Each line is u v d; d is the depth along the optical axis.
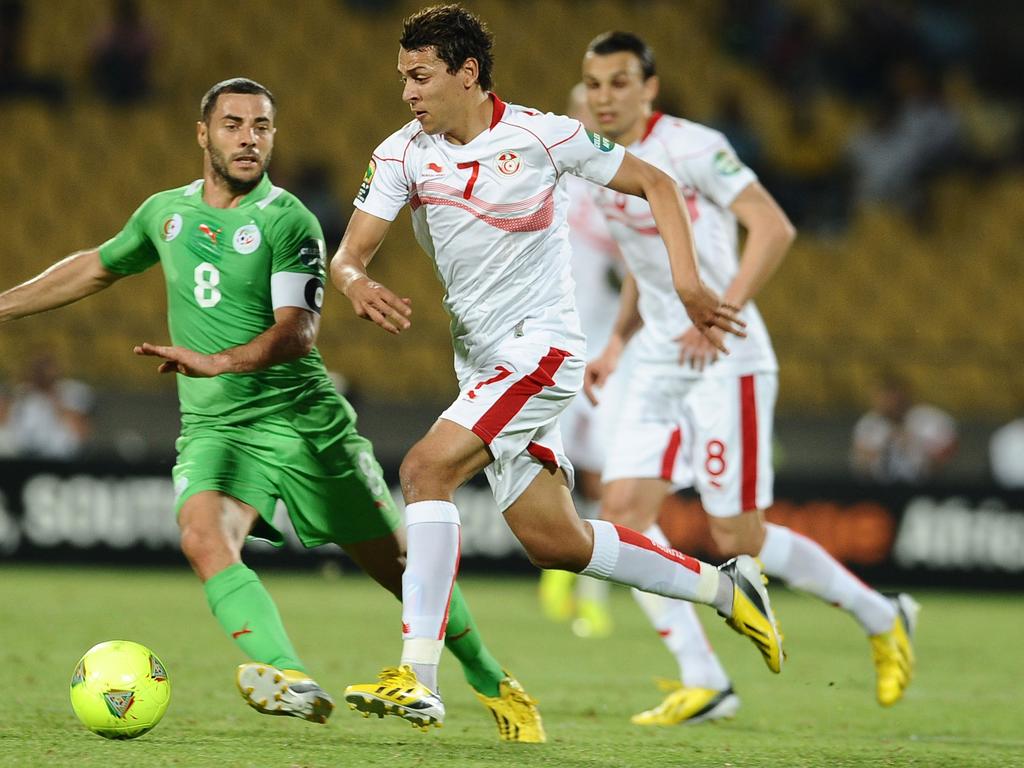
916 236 54.88
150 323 45.41
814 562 20.42
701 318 15.34
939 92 56.62
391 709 13.85
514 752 15.32
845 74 59.94
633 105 20.22
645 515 20.72
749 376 20.34
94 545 38.53
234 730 16.34
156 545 38.56
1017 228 56.06
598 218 31.56
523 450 15.40
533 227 15.27
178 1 56.94
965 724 19.52
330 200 48.94
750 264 19.80
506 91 57.56
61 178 52.47
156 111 54.50
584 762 14.72
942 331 52.97
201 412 16.44
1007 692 23.14
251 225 16.22
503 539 39.69
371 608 32.94
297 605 33.12
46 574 37.19
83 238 51.66
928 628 32.81
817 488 39.59
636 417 20.83
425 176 15.22
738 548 20.48
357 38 57.56
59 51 55.75
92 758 13.88
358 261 15.24
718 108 54.88
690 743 16.86
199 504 15.72
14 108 53.47
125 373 45.72
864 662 26.61
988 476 45.00
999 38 61.94
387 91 56.59
